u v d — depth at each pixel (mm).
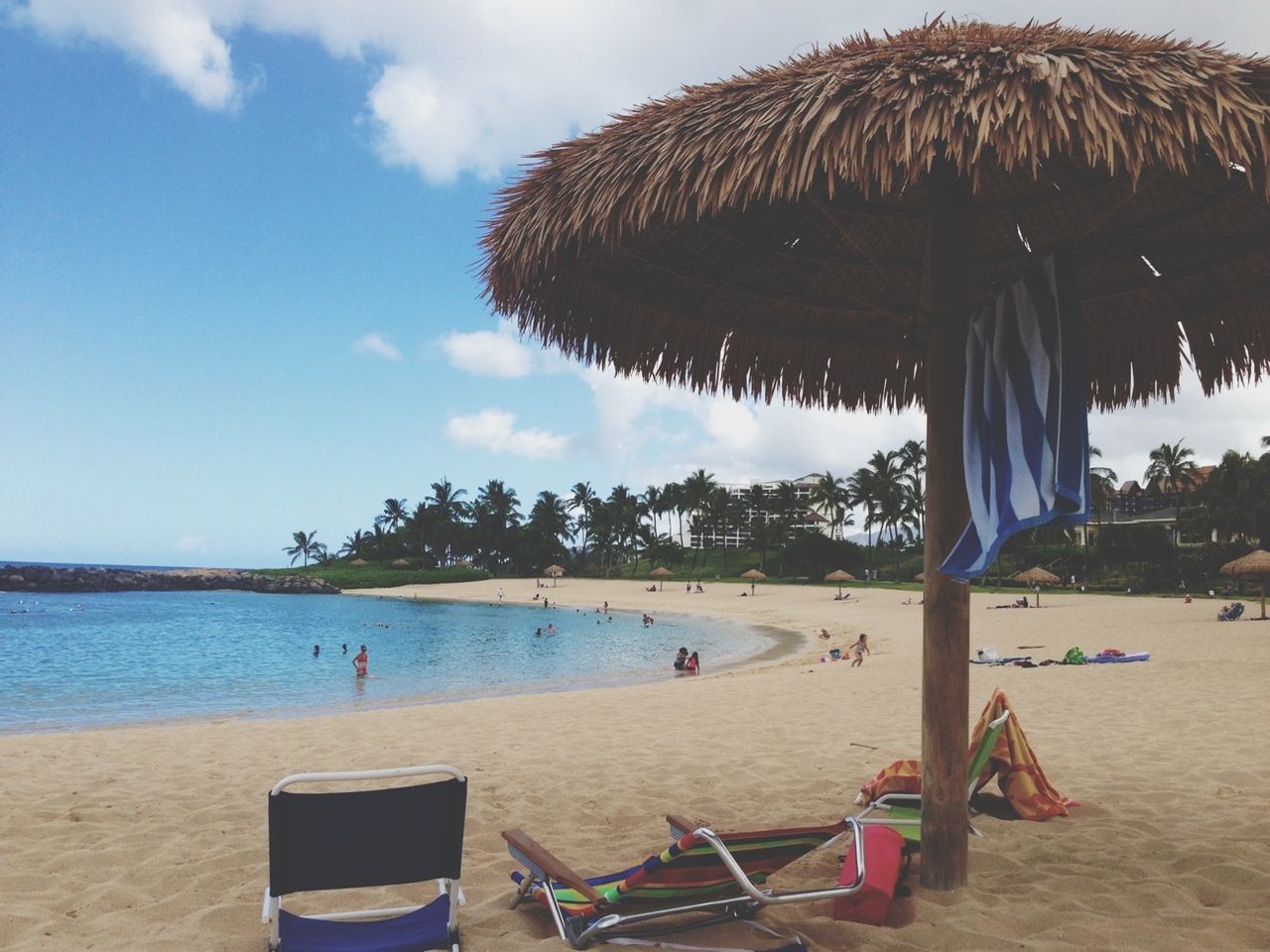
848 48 2846
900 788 4570
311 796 2693
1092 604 44250
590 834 4785
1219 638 21859
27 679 23438
